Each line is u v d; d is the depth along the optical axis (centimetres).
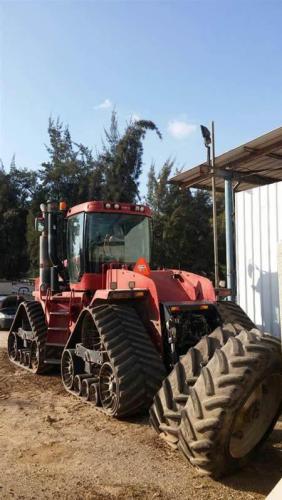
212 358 386
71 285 769
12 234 2911
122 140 2869
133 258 749
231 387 358
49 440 484
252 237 880
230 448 382
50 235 851
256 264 870
